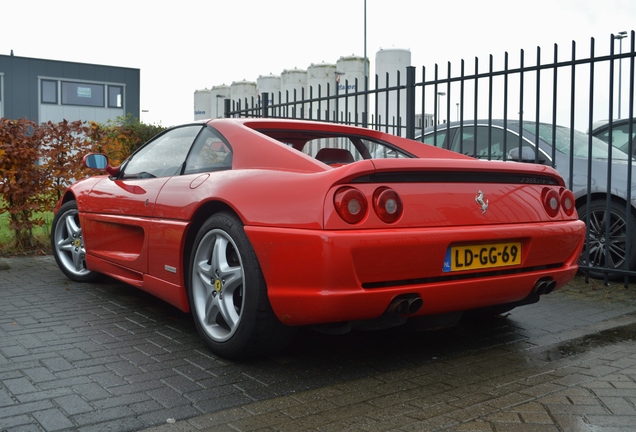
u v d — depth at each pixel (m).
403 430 2.32
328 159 3.80
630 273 4.92
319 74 29.06
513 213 3.15
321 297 2.66
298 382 2.87
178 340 3.52
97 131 7.28
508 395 2.68
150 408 2.53
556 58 5.05
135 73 43.19
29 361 3.10
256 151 3.29
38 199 6.87
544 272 3.29
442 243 2.82
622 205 5.38
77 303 4.40
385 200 2.72
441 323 3.22
